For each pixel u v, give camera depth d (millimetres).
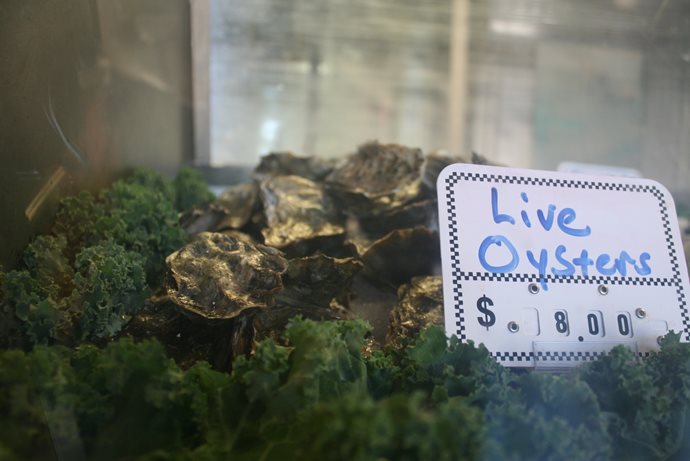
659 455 302
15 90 390
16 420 250
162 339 378
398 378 326
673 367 327
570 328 360
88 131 522
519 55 984
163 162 763
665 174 762
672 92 764
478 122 1028
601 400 313
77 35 501
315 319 394
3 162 376
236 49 967
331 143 1039
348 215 501
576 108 954
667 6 765
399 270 460
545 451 258
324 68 1015
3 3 366
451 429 217
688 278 386
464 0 940
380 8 973
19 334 340
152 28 717
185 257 388
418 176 510
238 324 369
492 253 363
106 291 373
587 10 862
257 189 546
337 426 213
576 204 383
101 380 279
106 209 496
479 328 350
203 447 268
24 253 399
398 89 1047
